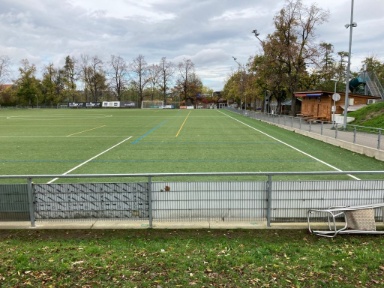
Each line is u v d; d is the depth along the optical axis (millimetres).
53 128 28375
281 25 38656
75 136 22297
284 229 5555
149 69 105875
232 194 5691
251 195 5691
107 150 16266
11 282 3869
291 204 5645
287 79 40812
